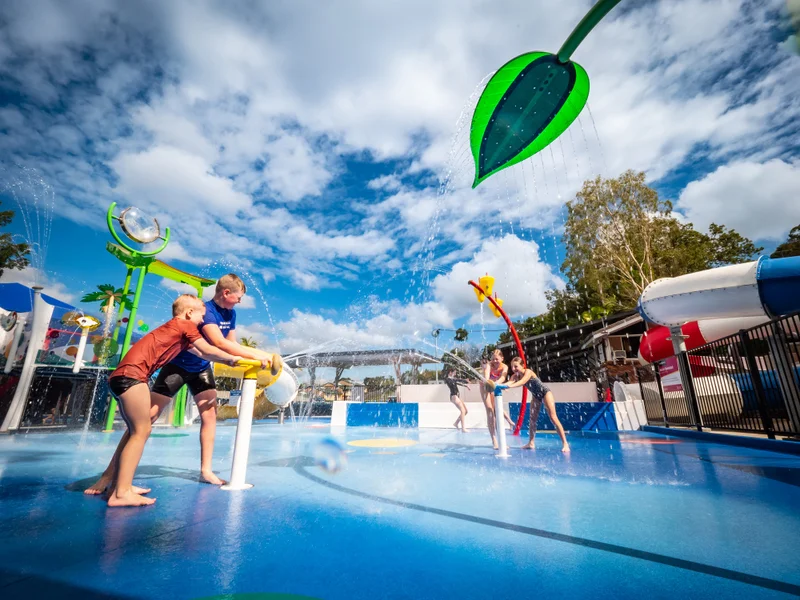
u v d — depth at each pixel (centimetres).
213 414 277
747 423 509
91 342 711
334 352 1572
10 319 666
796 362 427
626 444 523
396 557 136
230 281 293
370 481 270
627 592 110
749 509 196
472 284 661
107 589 109
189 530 163
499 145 233
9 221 2009
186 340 233
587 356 2484
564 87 215
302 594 108
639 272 2639
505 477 285
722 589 112
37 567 124
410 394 1241
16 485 249
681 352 657
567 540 153
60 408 793
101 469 309
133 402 208
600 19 186
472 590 111
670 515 187
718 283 634
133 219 689
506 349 2505
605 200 2836
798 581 117
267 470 314
